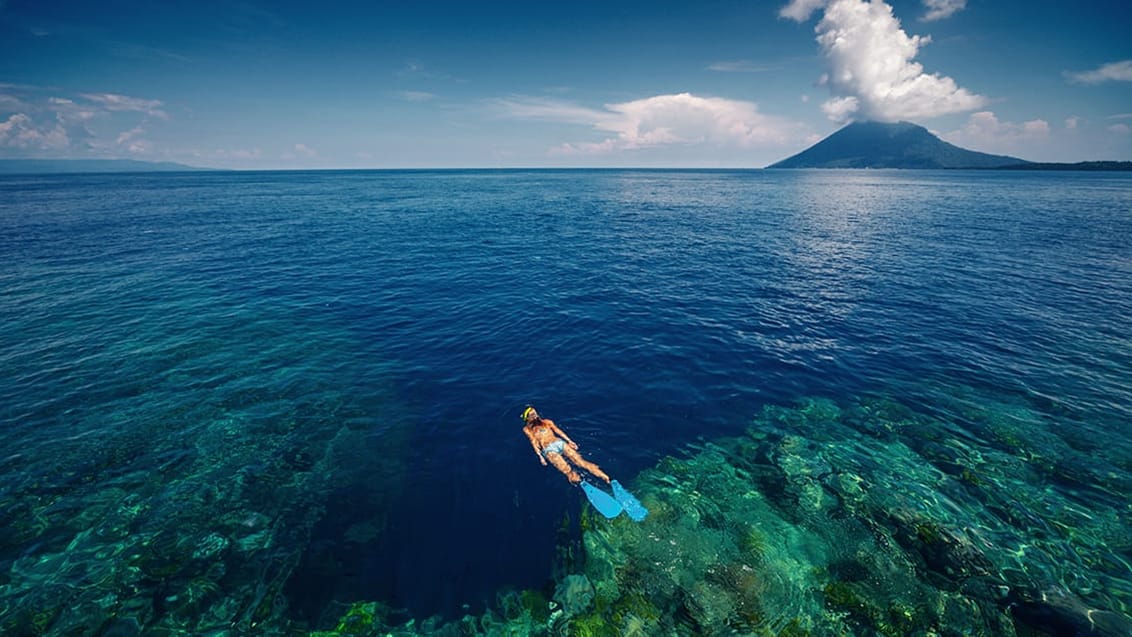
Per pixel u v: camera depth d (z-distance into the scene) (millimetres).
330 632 6500
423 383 13281
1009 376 13477
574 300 20609
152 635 6328
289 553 7676
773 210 56031
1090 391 12562
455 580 7250
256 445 10500
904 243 33688
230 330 17047
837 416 11625
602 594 7043
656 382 13242
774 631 6492
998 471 9547
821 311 19031
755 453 10250
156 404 12086
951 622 6531
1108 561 7383
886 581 7156
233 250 30891
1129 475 9297
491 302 20375
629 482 9336
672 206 61250
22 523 8086
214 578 7188
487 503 8742
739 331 16938
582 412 11742
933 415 11594
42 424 11023
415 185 112500
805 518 8430
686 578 7254
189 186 105875
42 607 6617
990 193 81062
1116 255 29078
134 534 7965
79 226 39906
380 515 8484
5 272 24203
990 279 23703
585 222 45844
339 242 34406
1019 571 7254
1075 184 109438
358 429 11125
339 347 15734
